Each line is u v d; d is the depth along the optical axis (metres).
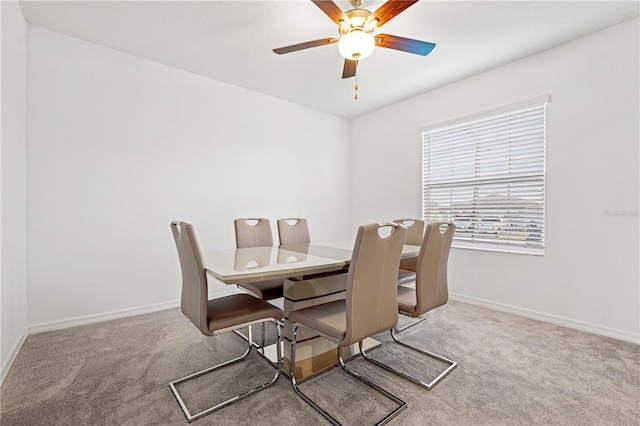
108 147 2.72
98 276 2.67
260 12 2.20
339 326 1.48
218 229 3.41
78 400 1.55
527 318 2.79
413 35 2.45
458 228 3.41
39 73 2.39
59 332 2.41
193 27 2.39
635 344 2.23
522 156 2.90
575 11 2.17
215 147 3.38
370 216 4.47
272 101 3.86
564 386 1.69
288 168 4.04
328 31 2.43
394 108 4.11
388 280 1.57
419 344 2.22
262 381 1.74
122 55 2.78
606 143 2.40
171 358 2.01
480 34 2.45
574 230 2.56
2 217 1.78
